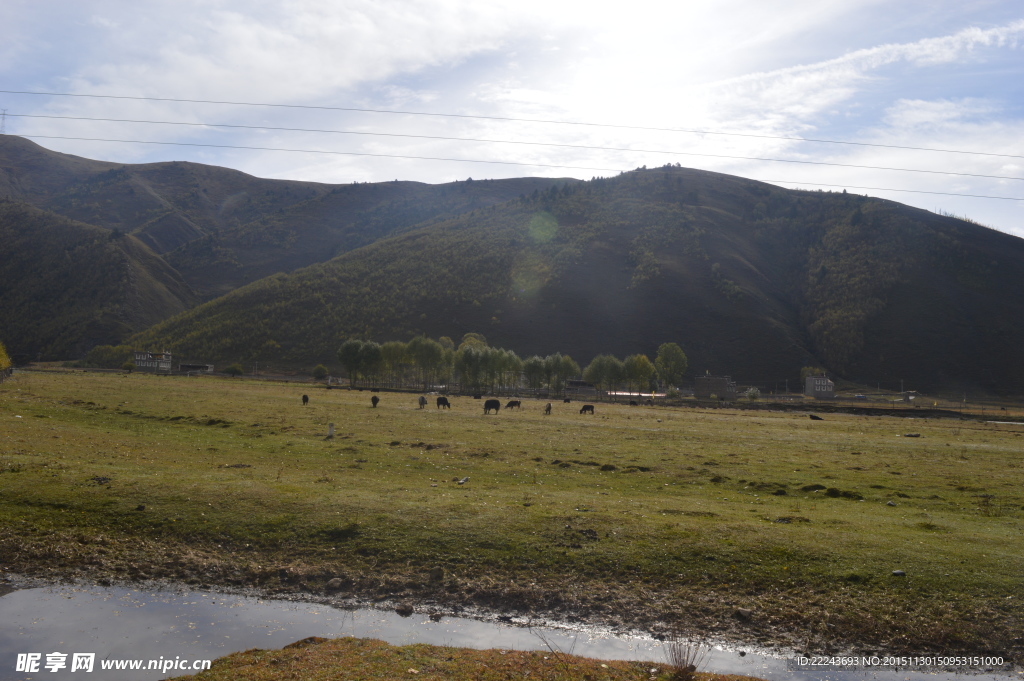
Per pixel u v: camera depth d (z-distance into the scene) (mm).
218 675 12578
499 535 20766
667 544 20172
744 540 20391
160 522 21828
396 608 17109
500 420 59188
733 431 55281
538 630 16078
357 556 19688
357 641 14695
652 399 133125
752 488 29391
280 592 17922
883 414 103938
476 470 32406
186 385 98938
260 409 60000
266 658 13508
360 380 166375
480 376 141625
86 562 19250
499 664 13516
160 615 16188
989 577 17859
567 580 18406
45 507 22625
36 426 40500
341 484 27094
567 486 29141
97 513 22359
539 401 108438
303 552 20000
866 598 17172
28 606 16500
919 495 28188
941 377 199250
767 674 14188
